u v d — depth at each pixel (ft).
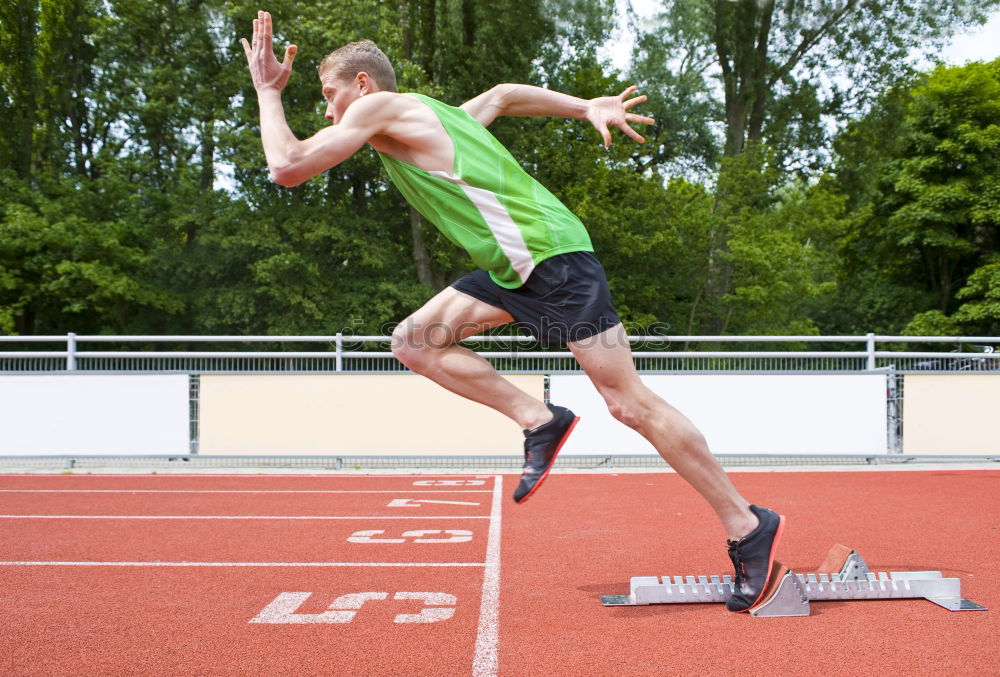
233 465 30.60
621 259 75.15
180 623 10.12
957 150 84.74
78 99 76.95
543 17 72.38
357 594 11.63
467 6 71.51
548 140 74.28
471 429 29.43
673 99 94.84
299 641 9.31
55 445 29.58
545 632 9.64
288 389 29.60
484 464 29.89
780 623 9.96
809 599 11.03
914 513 19.56
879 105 79.82
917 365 31.73
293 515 19.65
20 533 17.17
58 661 8.65
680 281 76.23
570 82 81.20
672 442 9.84
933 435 29.96
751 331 77.51
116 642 9.33
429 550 15.05
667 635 9.48
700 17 84.74
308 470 29.91
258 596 11.54
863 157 81.82
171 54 70.79
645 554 14.61
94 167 78.64
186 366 33.68
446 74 73.10
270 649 9.02
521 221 9.15
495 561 14.02
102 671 8.32
